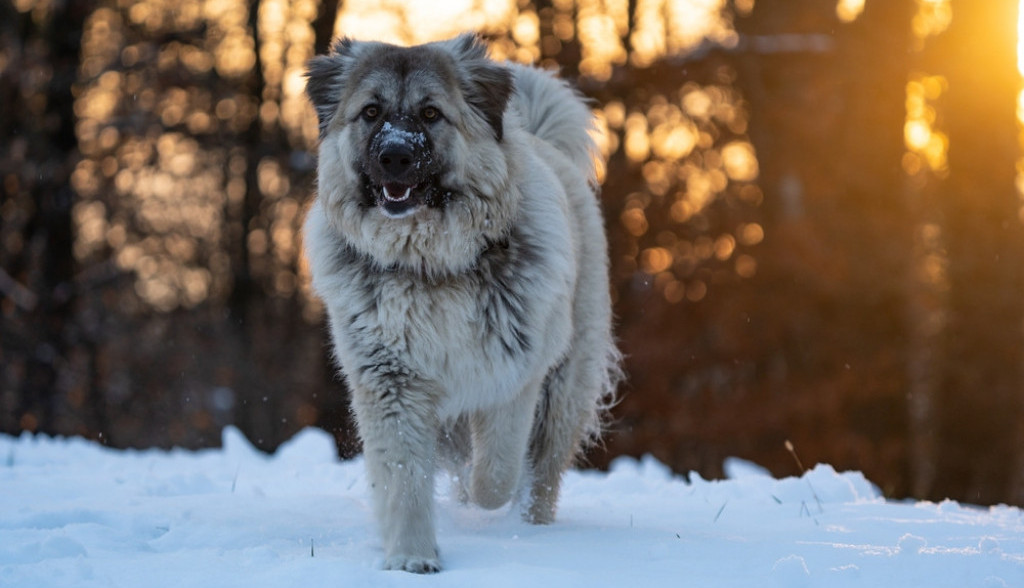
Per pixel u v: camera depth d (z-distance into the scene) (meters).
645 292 18.55
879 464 17.47
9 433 17.69
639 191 18.72
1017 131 17.70
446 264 5.23
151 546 5.12
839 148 18.11
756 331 17.92
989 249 17.69
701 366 18.12
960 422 17.70
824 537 5.42
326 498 6.38
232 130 20.08
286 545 5.11
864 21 17.94
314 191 6.05
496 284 5.33
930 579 4.35
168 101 19.50
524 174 5.67
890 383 17.67
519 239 5.46
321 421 19.72
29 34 19.03
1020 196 18.09
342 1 19.78
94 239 19.55
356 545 5.15
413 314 5.18
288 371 20.77
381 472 5.10
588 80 19.00
